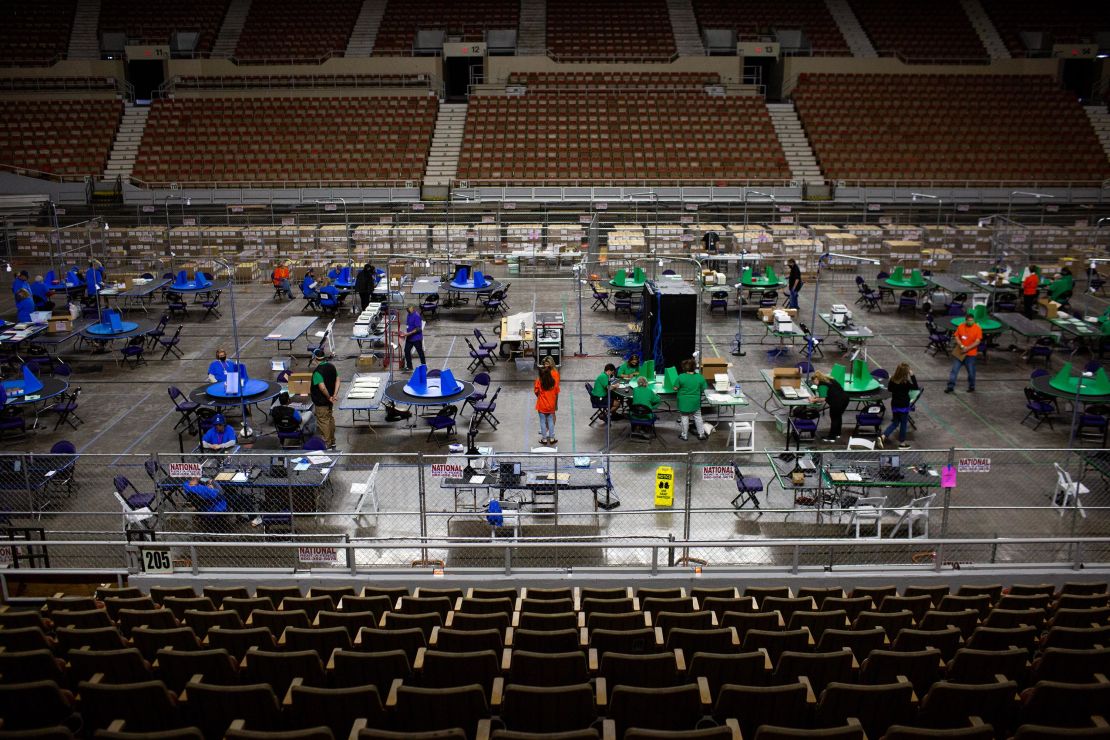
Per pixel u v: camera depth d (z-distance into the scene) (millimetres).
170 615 11852
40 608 14320
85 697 9008
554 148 49406
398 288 32250
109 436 21719
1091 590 14125
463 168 48188
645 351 25344
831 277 37812
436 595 13375
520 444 21125
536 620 11625
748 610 12781
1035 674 10180
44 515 17797
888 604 12672
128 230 39594
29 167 47938
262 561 16391
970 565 15594
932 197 46625
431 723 8977
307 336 29297
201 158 48688
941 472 15883
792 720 9062
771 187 48094
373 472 17078
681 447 20922
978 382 25266
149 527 16891
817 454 17594
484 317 31891
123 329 26984
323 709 8859
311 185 47594
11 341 25812
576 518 17688
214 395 21391
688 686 8789
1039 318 30812
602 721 9242
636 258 34438
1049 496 18516
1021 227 40031
